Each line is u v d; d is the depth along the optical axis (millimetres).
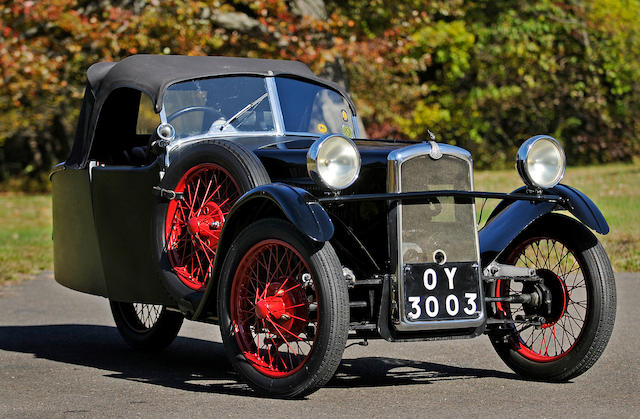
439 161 5371
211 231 5730
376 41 18969
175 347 7281
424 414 4746
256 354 5332
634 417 4660
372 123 29531
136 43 16875
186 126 6305
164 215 5902
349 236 5480
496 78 33688
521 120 36656
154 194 5977
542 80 34375
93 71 6832
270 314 5121
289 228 5031
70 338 7605
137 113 6852
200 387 5594
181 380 5859
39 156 35969
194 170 5770
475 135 34469
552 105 35594
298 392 5031
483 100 33469
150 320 7176
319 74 19172
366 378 5859
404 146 5617
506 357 5859
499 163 36438
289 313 5121
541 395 5242
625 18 31531
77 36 16750
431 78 33625
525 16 29875
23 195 33062
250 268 5285
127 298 6348
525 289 5781
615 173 28844
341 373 6043
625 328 7539
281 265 5430
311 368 4949
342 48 17688
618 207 18266
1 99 24547
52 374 6051
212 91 6488
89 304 9516
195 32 17141
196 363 6566
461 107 32938
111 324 8367
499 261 6074
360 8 20297
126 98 6809
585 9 30578
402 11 20141
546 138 5664
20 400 5207
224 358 6805
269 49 17719
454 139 37062
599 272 5457
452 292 5312
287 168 5629
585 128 37156
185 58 6680
